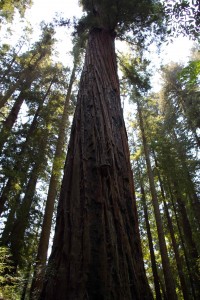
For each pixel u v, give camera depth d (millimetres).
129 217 3201
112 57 5746
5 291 5461
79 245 2740
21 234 10953
